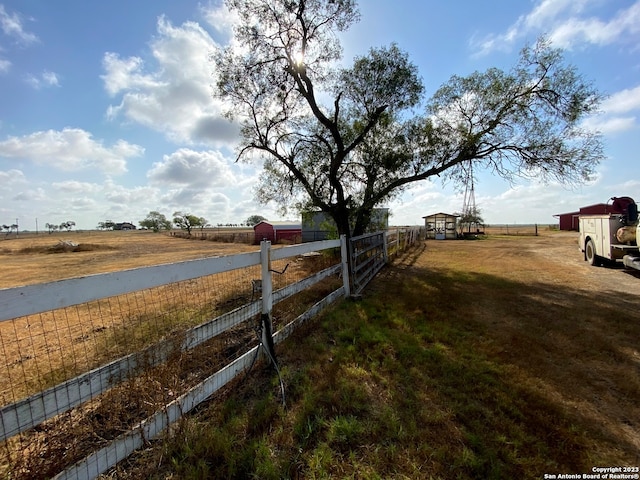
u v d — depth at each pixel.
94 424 2.20
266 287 3.27
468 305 5.51
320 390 2.76
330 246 5.31
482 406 2.53
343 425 2.27
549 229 43.03
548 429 2.28
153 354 2.07
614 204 8.96
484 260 11.70
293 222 37.22
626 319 4.68
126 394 2.01
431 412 2.45
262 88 10.33
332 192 11.20
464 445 2.11
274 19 9.40
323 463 1.97
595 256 9.70
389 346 3.71
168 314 5.00
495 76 9.33
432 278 8.12
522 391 2.75
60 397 1.53
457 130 9.93
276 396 2.70
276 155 11.05
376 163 10.80
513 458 1.98
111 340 4.14
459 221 31.22
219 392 2.71
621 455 2.05
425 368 3.17
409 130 10.46
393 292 6.59
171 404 2.12
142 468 1.91
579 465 1.96
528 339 3.92
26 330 4.89
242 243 35.41
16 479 1.65
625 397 2.70
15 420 1.35
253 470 1.91
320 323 4.54
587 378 2.99
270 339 3.31
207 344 3.62
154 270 2.01
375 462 1.97
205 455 2.00
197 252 22.22
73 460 1.80
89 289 1.61
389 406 2.53
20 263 16.77
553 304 5.55
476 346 3.72
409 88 9.67
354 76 9.79
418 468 1.92
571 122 8.92
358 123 11.04
